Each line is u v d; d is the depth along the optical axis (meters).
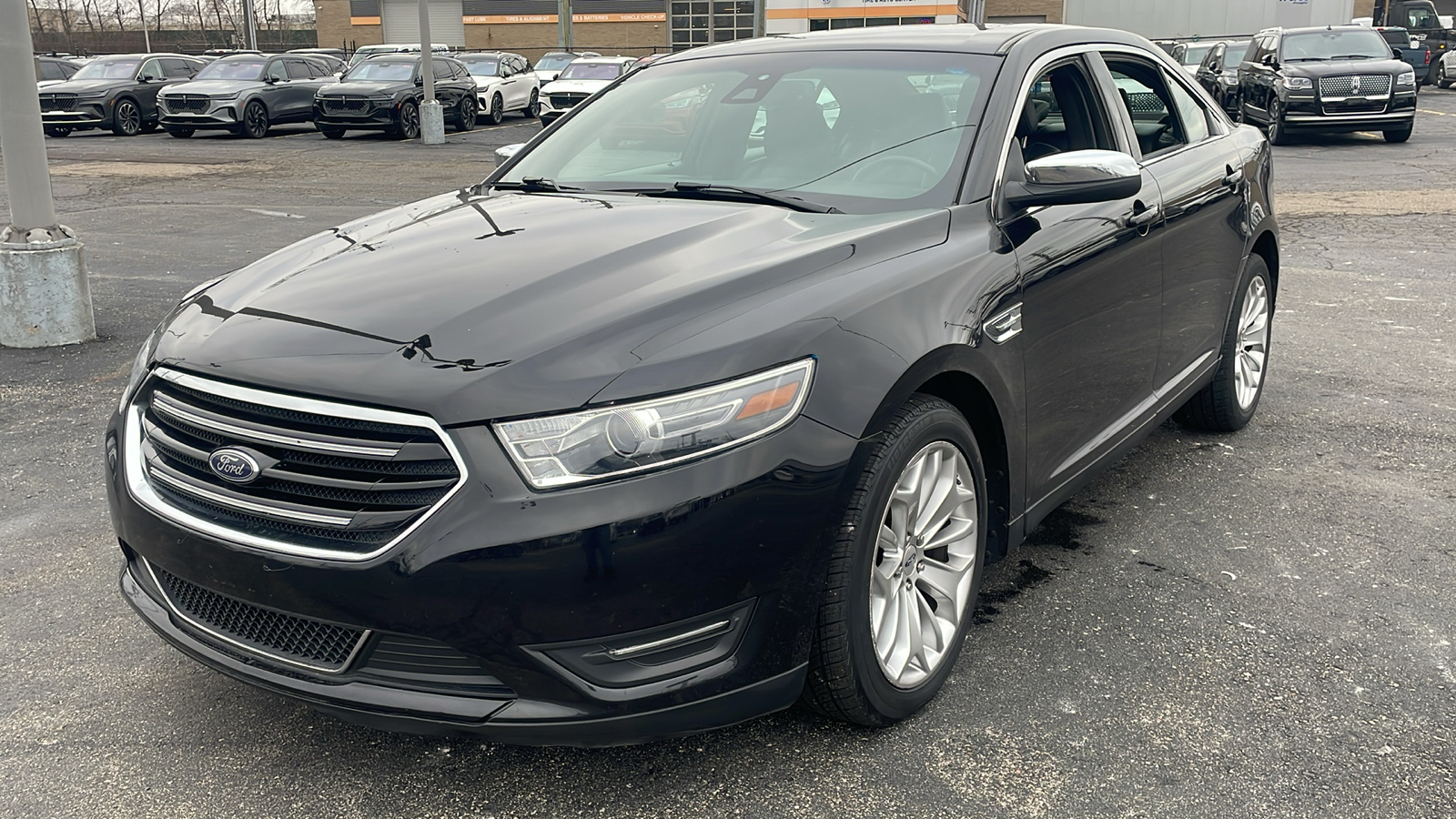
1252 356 4.91
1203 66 23.42
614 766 2.56
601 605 2.14
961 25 3.90
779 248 2.69
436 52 24.09
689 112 3.69
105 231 10.41
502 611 2.13
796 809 2.40
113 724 2.75
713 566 2.20
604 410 2.15
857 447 2.37
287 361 2.31
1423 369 5.78
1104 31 4.09
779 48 3.90
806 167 3.29
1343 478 4.34
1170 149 4.21
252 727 2.74
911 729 2.69
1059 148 3.58
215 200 12.59
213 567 2.34
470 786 2.50
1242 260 4.61
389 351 2.28
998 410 2.87
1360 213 10.79
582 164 3.67
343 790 2.50
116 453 2.63
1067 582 3.48
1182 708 2.77
